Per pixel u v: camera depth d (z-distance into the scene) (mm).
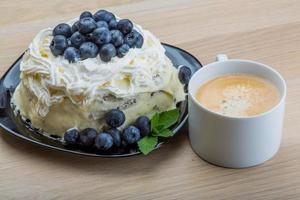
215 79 626
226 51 749
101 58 618
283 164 605
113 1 861
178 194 585
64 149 609
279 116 582
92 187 595
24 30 816
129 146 612
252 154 593
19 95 664
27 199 588
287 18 793
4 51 779
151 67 630
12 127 642
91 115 615
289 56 729
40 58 629
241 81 621
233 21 799
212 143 595
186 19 813
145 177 602
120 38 620
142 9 840
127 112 621
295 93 677
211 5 834
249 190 584
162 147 630
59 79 612
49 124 628
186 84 672
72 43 624
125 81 618
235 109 589
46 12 849
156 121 615
